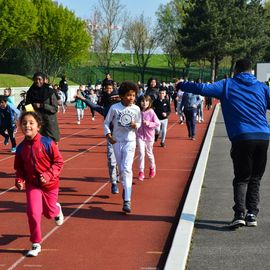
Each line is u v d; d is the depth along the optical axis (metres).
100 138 19.72
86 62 79.00
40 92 11.07
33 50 59.03
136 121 8.12
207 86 7.01
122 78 80.12
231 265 5.62
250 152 6.86
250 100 6.89
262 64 47.81
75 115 34.00
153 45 83.56
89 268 5.72
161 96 16.25
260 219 7.48
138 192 9.59
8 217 7.95
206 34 64.81
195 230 6.97
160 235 6.91
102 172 11.87
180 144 17.38
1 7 47.94
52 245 6.53
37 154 6.13
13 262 5.95
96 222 7.58
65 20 58.31
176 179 10.91
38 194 6.23
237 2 68.06
